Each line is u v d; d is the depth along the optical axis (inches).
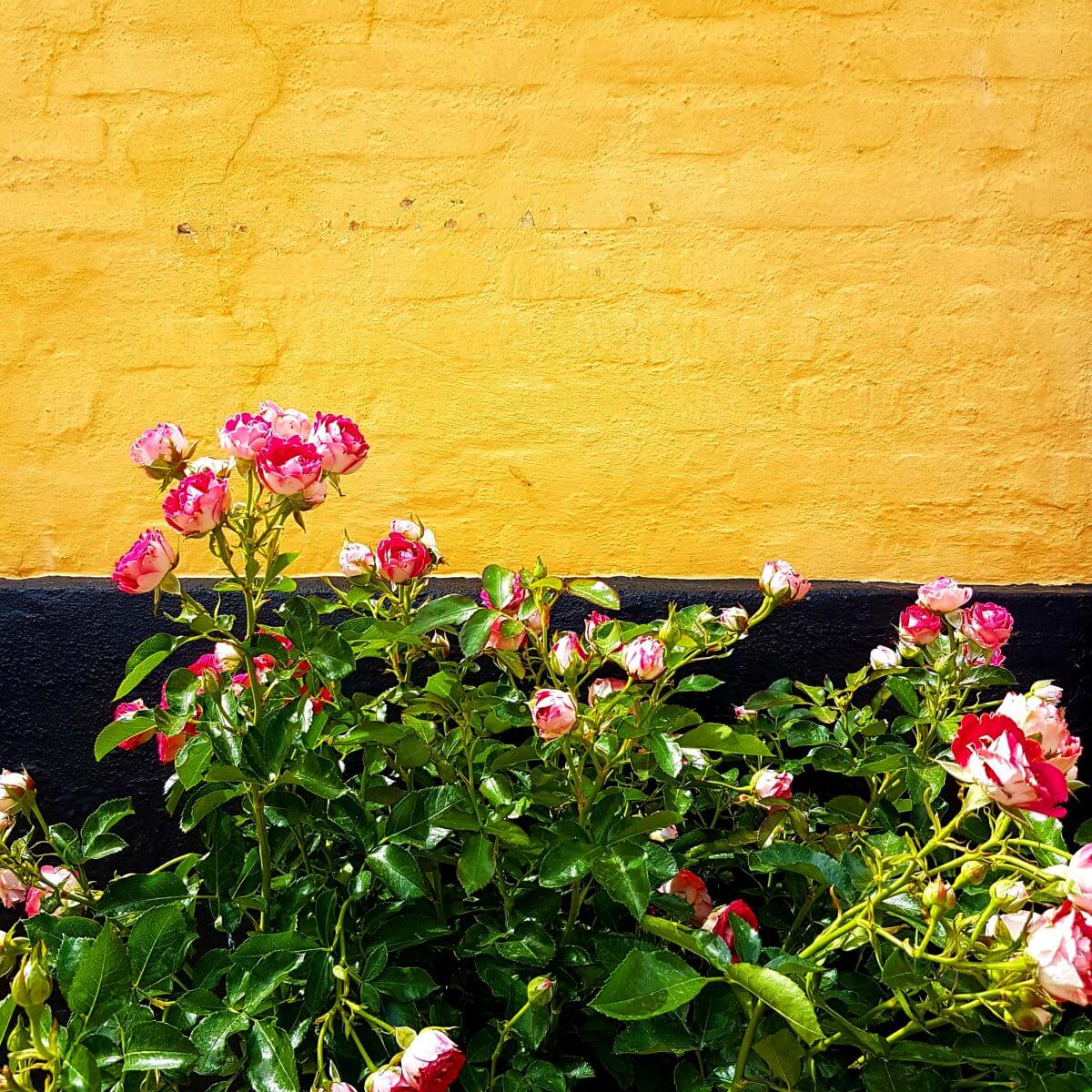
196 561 83.4
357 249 81.7
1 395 83.0
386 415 82.4
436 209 81.5
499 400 82.4
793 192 80.9
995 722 42.6
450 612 56.9
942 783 61.5
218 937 77.1
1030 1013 41.1
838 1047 59.1
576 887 57.4
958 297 81.0
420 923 55.9
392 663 67.9
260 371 82.4
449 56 80.9
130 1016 44.1
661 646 52.4
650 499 82.6
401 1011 52.9
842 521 82.2
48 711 81.5
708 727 55.2
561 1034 58.5
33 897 60.6
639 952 44.9
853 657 80.2
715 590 80.4
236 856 60.1
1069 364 81.0
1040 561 81.9
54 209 82.0
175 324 82.3
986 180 80.4
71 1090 39.3
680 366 81.9
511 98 81.0
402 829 55.6
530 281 81.7
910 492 82.0
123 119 81.6
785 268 81.3
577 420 82.3
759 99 80.7
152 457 56.2
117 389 82.7
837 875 50.0
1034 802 40.0
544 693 52.1
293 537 83.0
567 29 80.6
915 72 80.2
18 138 81.9
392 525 66.6
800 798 65.0
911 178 80.6
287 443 53.2
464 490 82.7
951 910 49.6
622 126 81.0
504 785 58.6
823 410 81.8
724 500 82.4
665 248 81.4
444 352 82.1
